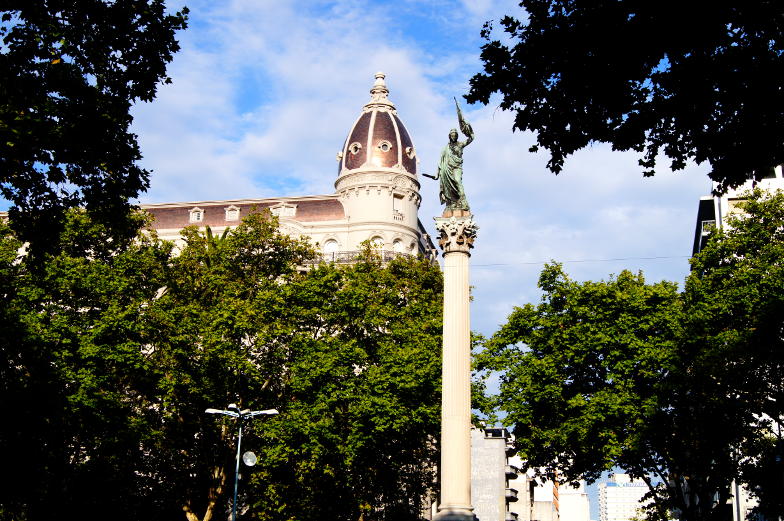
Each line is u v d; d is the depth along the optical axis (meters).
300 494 53.94
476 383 56.09
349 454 51.81
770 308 43.41
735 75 18.69
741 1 17.86
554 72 19.75
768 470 45.81
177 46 26.75
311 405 53.34
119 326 51.62
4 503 42.94
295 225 101.44
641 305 50.56
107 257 58.81
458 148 40.03
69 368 48.97
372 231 100.75
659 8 18.08
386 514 57.16
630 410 47.56
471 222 39.00
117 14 25.62
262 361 56.38
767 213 51.12
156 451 55.12
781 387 45.44
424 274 66.50
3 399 42.34
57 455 46.06
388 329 59.00
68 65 25.47
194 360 54.69
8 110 24.53
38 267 29.09
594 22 18.72
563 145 20.52
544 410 51.09
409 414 52.69
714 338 47.44
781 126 19.25
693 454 48.34
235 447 56.28
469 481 36.50
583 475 51.59
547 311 53.62
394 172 102.69
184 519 59.91
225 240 62.12
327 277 58.03
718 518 48.84
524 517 112.12
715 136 19.88
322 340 56.25
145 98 26.98
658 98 19.61
